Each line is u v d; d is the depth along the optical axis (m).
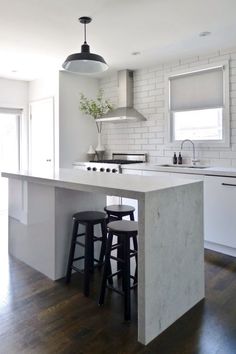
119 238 2.44
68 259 2.68
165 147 4.55
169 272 2.01
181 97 4.32
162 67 4.49
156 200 1.89
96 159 5.39
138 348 1.79
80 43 3.51
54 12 2.70
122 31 3.16
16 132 5.57
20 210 3.13
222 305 2.26
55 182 2.49
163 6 2.60
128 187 2.01
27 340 1.84
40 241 2.84
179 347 1.79
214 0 2.50
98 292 2.46
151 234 1.85
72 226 2.79
